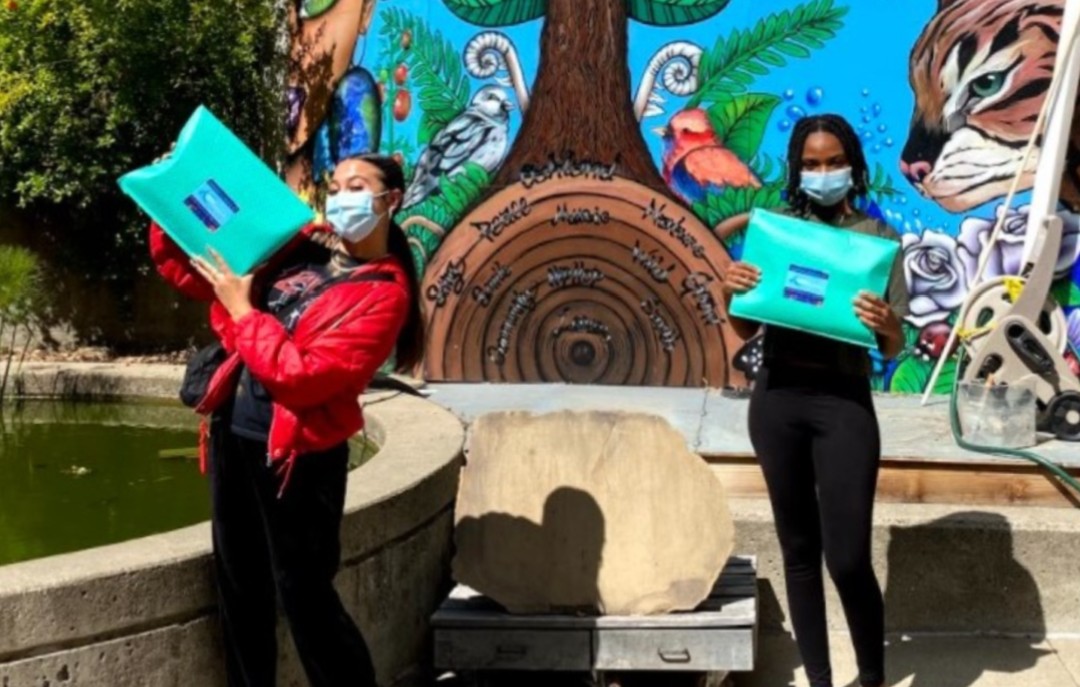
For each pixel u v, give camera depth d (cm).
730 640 477
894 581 549
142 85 921
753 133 769
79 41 917
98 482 628
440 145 813
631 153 785
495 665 485
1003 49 736
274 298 398
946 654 529
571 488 504
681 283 783
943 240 752
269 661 416
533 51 794
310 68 894
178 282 430
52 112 931
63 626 370
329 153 877
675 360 788
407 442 557
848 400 446
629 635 480
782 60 763
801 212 464
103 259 977
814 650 466
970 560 545
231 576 405
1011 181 739
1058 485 583
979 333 667
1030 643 538
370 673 410
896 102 753
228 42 923
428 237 816
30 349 985
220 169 383
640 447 507
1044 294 646
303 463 388
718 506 497
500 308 807
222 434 397
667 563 492
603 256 794
